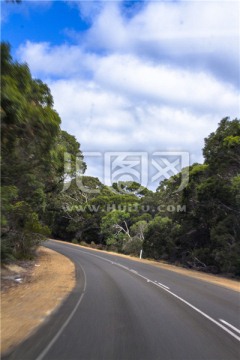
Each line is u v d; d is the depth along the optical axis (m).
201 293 16.16
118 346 7.46
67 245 54.81
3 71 11.70
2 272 19.39
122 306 11.94
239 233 31.03
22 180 21.75
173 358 6.89
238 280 27.88
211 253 33.16
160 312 11.26
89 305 11.86
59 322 9.28
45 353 6.82
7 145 14.32
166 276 23.20
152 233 44.09
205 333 8.88
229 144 30.80
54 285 16.53
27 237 27.70
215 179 32.66
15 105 11.66
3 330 8.36
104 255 40.56
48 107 14.23
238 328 9.58
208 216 33.78
